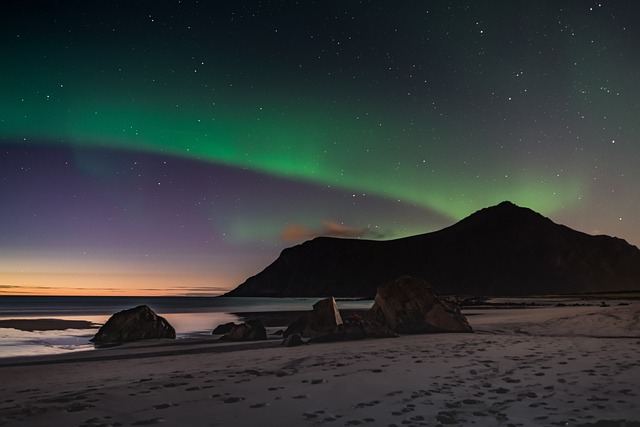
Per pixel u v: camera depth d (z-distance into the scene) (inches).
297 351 446.9
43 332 901.2
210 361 386.0
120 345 626.8
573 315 799.1
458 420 176.1
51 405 211.8
